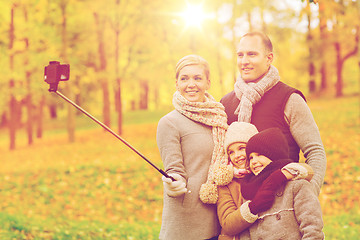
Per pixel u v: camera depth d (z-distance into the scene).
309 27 21.34
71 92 19.66
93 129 24.41
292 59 31.42
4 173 13.20
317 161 2.61
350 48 26.86
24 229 6.57
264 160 2.46
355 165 10.45
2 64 17.80
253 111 2.80
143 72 19.38
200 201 2.67
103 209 9.77
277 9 20.05
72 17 18.44
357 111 18.17
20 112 34.59
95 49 20.97
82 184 11.35
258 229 2.41
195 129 2.76
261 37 2.85
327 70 29.47
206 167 2.71
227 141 2.66
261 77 2.88
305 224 2.29
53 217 9.30
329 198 9.03
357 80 35.25
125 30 19.50
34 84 18.27
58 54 17.94
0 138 28.94
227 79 25.89
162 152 2.76
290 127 2.73
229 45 20.00
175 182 2.57
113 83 19.53
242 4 18.02
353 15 18.16
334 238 6.13
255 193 2.44
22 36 17.33
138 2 18.20
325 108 20.75
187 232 2.65
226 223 2.51
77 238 6.42
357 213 8.12
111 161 13.59
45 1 16.97
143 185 11.00
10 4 17.09
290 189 2.36
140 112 31.30
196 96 2.82
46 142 21.67
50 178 12.02
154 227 7.68
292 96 2.74
